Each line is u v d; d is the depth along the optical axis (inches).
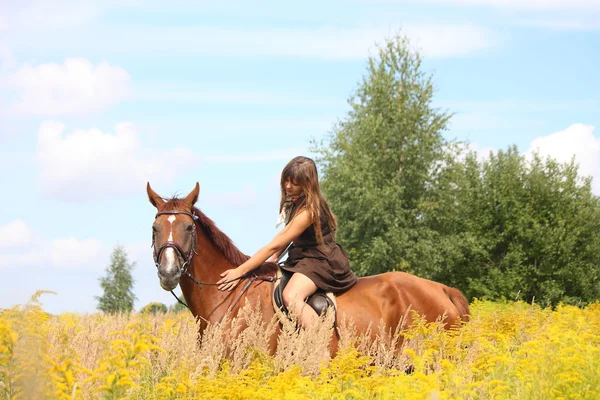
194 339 222.5
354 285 262.5
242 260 260.8
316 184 256.1
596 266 1684.3
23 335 148.4
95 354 213.6
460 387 168.2
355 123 1525.6
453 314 265.0
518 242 1674.5
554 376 178.9
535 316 346.0
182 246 243.8
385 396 173.3
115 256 1534.2
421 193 1478.8
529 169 1722.4
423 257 1428.4
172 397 184.7
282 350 228.1
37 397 140.3
